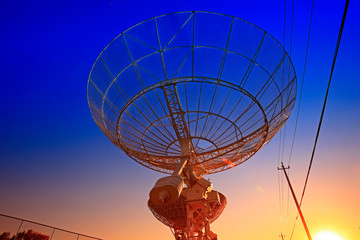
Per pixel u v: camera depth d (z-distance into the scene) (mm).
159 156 20234
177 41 17625
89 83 19031
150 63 17609
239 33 17672
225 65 17328
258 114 17797
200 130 19562
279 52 17891
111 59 18344
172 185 14180
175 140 20297
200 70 17219
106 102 18531
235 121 18766
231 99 18094
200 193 18422
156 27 18234
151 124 19406
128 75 17812
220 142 20062
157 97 18203
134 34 18328
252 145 19969
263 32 17922
